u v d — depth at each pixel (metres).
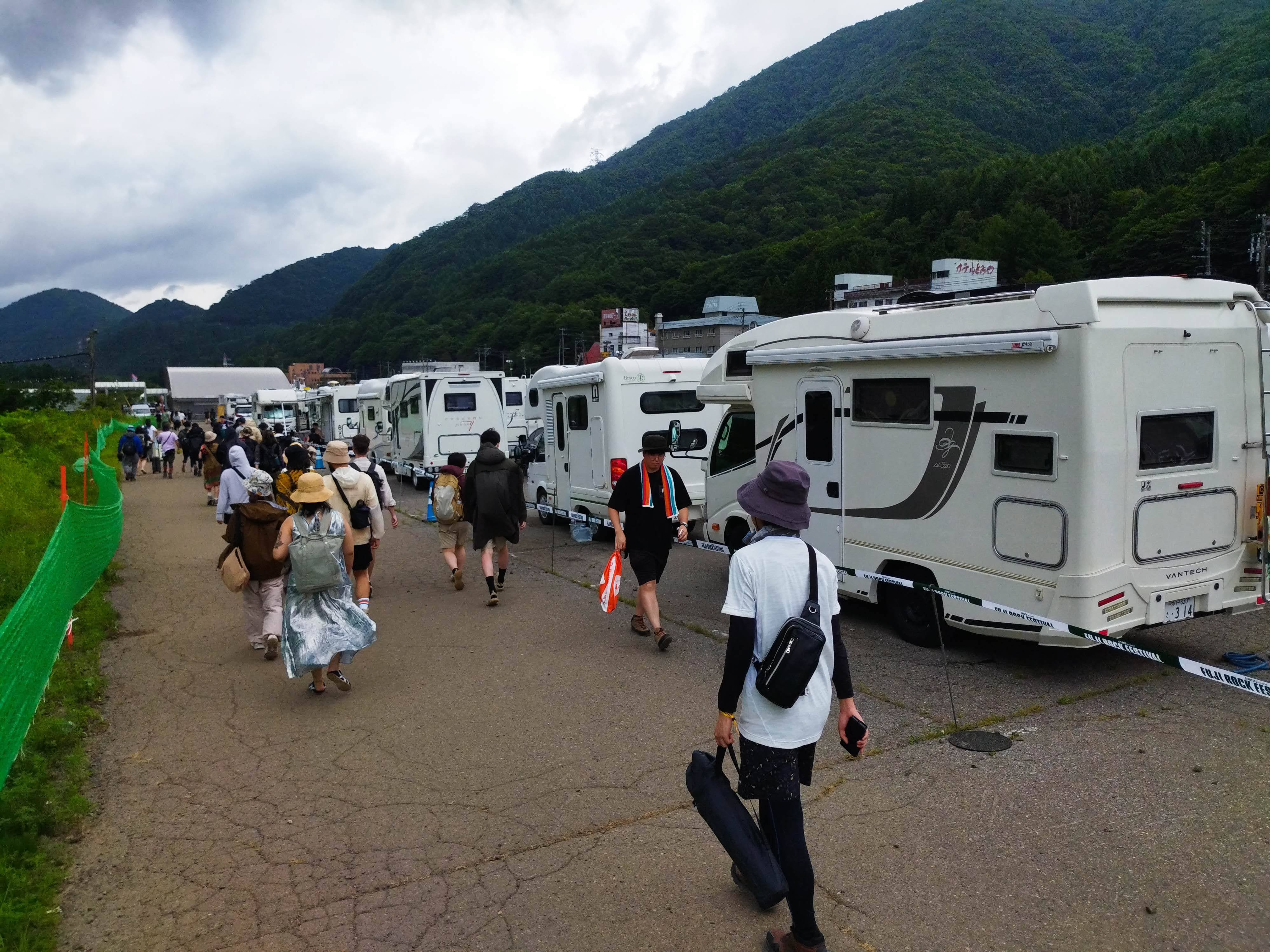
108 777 5.12
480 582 10.38
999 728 5.52
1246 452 6.46
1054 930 3.47
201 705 6.34
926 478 6.89
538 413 15.57
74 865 4.13
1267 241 50.56
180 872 4.06
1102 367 5.71
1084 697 6.02
